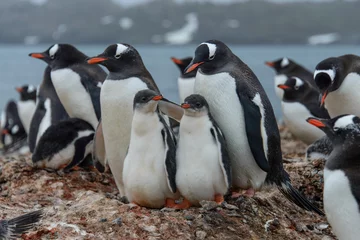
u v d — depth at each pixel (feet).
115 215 35.53
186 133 35.06
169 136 35.81
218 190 35.78
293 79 62.90
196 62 37.27
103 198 37.60
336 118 33.88
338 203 32.22
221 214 35.94
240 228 35.60
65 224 34.99
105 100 40.01
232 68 37.40
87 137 47.70
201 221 35.22
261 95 37.17
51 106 57.36
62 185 45.47
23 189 44.98
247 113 36.24
